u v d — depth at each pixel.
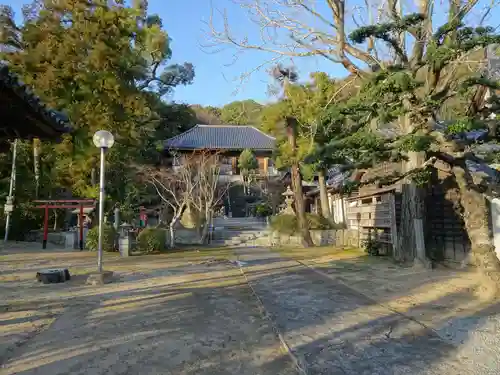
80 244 17.94
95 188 19.38
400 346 4.25
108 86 18.31
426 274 8.99
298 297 6.91
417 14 6.77
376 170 14.57
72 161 19.12
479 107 6.88
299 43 7.66
